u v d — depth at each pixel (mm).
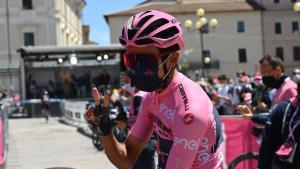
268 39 75250
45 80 30891
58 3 58938
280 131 4359
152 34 2699
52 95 30656
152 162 5754
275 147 4418
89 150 14492
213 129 2801
